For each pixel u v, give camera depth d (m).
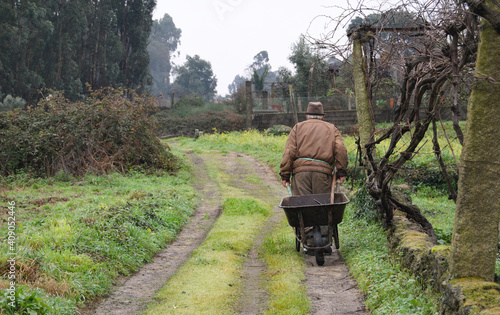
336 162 6.76
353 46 7.28
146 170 16.16
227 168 18.80
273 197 13.62
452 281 3.79
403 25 5.46
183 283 5.60
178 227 9.06
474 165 3.73
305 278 5.76
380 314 4.30
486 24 3.58
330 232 6.04
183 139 32.69
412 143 5.87
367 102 7.70
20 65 40.66
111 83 52.78
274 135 29.73
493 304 3.37
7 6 37.25
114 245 6.60
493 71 3.59
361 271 5.64
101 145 15.56
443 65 4.94
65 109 15.78
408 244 5.43
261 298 5.09
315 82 33.06
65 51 45.44
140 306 4.89
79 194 11.49
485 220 3.77
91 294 5.03
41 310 4.08
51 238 6.41
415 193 13.27
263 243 7.58
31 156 14.93
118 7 54.97
